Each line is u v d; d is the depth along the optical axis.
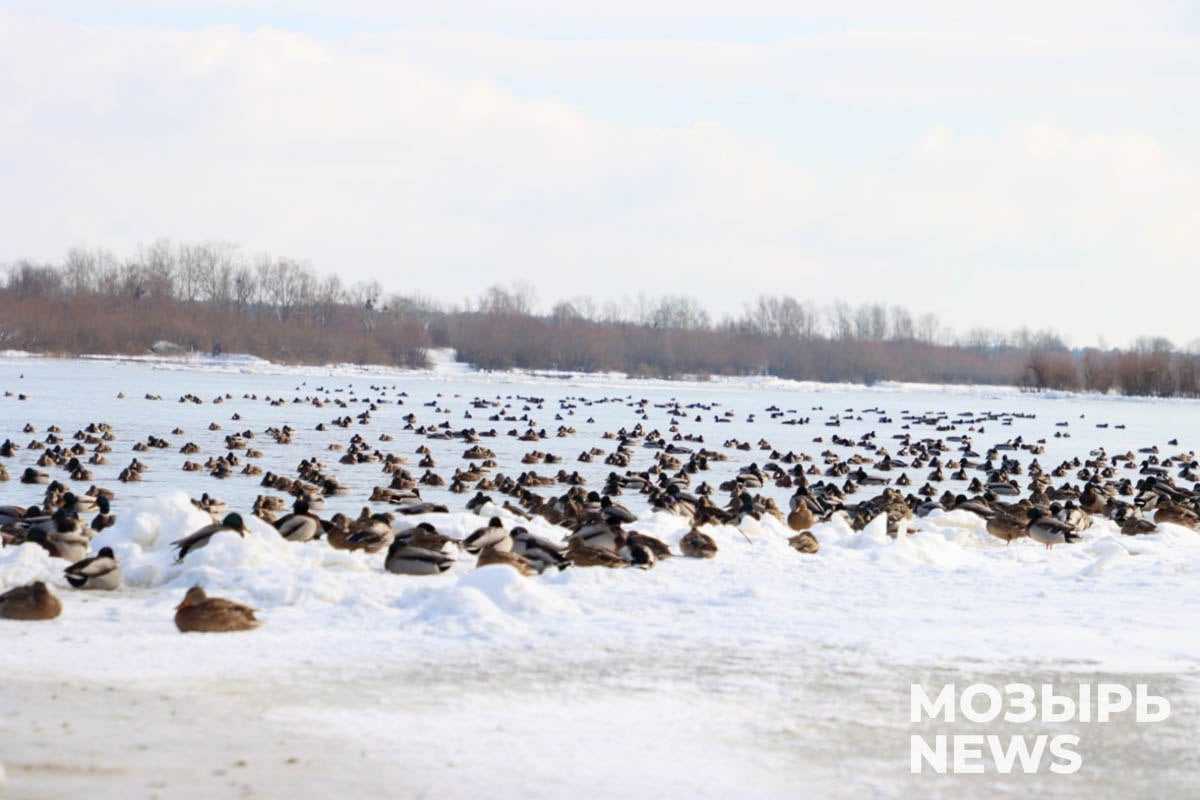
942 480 57.72
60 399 88.19
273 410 86.38
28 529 24.06
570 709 14.00
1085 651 17.22
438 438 69.25
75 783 11.29
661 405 112.69
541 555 22.14
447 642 16.77
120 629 17.11
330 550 22.75
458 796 11.28
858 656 16.70
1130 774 12.55
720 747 12.89
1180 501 43.19
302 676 15.01
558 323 195.75
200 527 23.25
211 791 11.19
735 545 25.83
